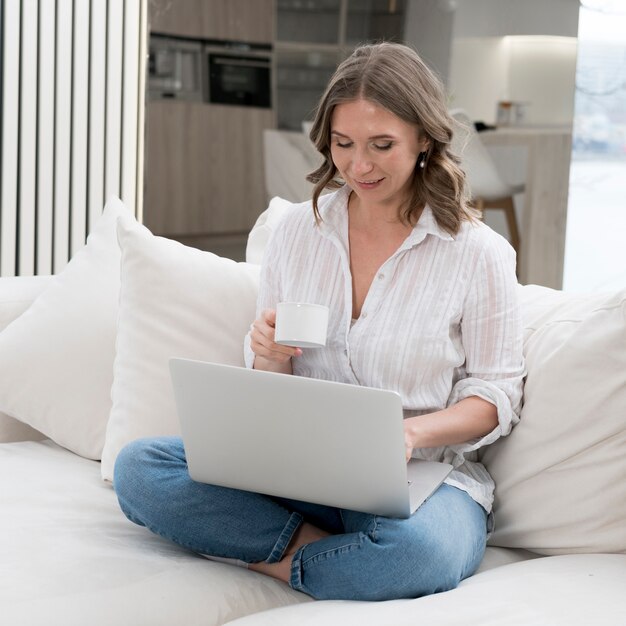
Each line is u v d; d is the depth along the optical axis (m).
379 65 1.57
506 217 3.75
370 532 1.46
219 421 1.46
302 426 1.41
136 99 3.31
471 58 3.67
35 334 2.01
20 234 3.18
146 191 3.47
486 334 1.64
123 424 1.83
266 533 1.55
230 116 3.57
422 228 1.64
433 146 1.64
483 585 1.43
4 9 3.06
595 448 1.56
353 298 1.68
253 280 1.92
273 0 3.56
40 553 1.52
